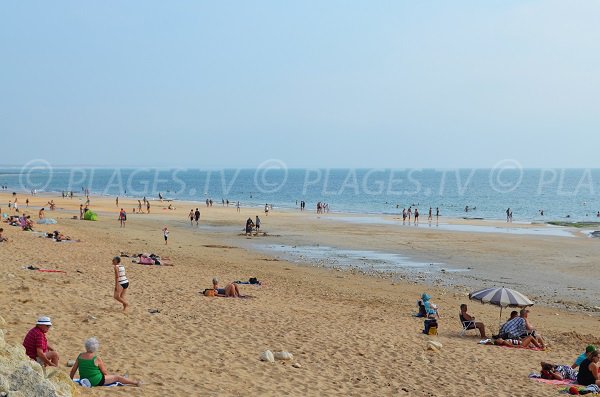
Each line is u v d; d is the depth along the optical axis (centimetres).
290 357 1358
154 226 5772
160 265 2941
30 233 3841
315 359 1384
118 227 5441
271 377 1208
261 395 1082
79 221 5775
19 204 8344
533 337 1752
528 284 3030
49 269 2330
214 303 1991
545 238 5162
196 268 2984
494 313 2323
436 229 5975
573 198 14112
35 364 837
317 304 2209
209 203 9500
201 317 1722
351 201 12731
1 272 2042
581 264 3709
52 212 7006
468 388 1258
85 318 1520
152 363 1212
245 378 1179
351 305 2258
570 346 1809
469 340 1784
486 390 1252
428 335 1784
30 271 2189
